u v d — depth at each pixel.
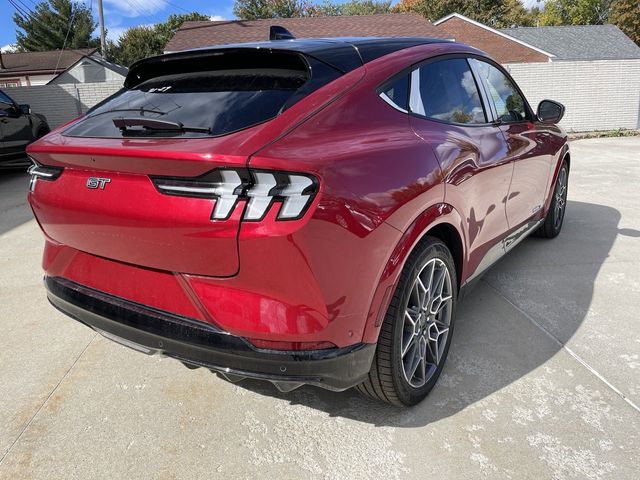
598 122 16.02
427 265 2.18
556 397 2.30
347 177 1.67
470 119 2.73
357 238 1.69
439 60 2.61
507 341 2.79
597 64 15.46
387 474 1.89
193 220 1.61
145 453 2.03
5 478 1.90
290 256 1.55
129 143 1.78
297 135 1.71
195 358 1.79
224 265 1.63
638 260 3.97
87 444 2.08
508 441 2.03
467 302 3.30
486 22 38.94
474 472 1.88
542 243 4.46
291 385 1.73
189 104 1.99
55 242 2.19
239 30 20.59
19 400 2.38
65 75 27.05
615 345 2.72
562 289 3.46
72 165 1.92
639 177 7.34
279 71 2.08
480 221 2.64
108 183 1.81
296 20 21.28
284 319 1.63
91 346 2.89
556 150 3.97
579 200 6.01
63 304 2.16
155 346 1.88
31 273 4.09
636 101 15.85
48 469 1.95
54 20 46.59
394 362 2.00
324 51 2.15
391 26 20.55
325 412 2.26
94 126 2.07
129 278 1.91
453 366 2.56
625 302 3.24
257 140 1.62
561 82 15.60
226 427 2.18
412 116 2.25
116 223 1.79
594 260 3.99
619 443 2.00
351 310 1.74
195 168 1.58
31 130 9.84
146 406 2.33
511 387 2.38
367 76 2.12
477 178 2.50
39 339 2.97
